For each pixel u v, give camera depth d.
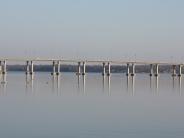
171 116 77.25
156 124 67.12
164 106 94.88
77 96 122.88
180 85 192.38
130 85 190.62
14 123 67.69
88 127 63.88
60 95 126.06
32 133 58.81
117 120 71.81
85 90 150.12
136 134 58.12
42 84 192.12
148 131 60.44
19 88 158.00
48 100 108.56
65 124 66.81
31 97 117.81
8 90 146.00
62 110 85.62
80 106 93.62
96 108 89.75
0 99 110.56
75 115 78.06
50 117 75.00
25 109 87.00
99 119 72.88
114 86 180.00
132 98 116.94
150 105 97.06
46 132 59.62
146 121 70.56
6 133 58.78
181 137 55.94
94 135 57.44
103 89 156.75
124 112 83.12
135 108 90.31
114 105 96.56
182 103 102.00
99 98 116.19
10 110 85.12
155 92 141.88
